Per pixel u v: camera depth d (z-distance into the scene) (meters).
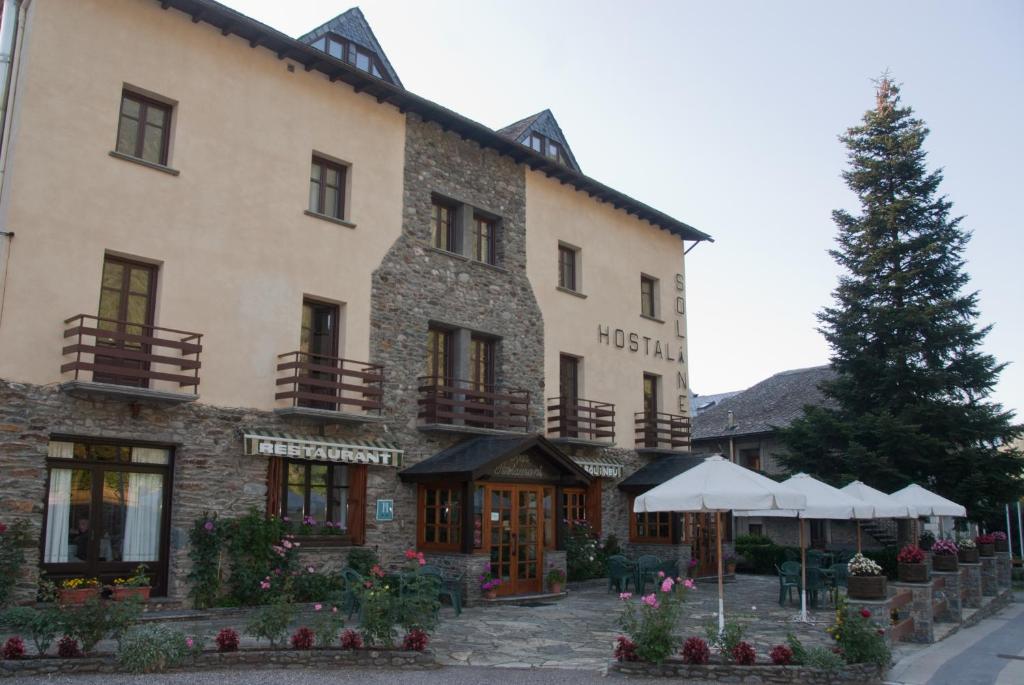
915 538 21.42
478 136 20.20
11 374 12.34
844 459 24.58
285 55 16.58
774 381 39.53
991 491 23.86
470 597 16.23
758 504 12.23
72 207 13.30
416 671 9.95
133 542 13.62
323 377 16.72
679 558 21.94
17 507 12.14
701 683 9.66
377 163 18.16
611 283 24.19
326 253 16.89
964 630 15.82
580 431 21.72
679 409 25.88
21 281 12.60
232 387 15.00
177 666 9.49
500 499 17.50
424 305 18.59
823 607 16.72
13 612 9.91
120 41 14.25
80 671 9.19
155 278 14.47
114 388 12.86
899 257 26.25
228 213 15.38
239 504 14.71
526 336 21.09
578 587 20.12
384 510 17.00
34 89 13.08
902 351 24.70
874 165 26.67
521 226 21.50
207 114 15.31
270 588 14.39
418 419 18.09
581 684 9.42
